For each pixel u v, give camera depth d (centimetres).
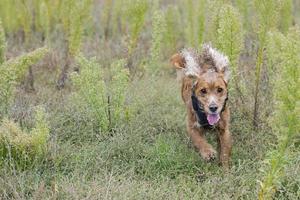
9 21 1084
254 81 818
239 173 646
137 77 953
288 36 552
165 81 957
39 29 1105
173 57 789
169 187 614
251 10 942
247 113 777
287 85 494
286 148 517
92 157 680
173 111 828
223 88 695
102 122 743
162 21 938
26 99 835
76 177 625
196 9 941
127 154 696
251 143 719
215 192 612
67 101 836
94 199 575
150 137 747
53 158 662
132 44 976
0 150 639
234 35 744
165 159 675
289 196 586
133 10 959
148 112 807
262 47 740
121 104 753
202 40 927
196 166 680
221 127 697
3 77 725
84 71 743
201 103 689
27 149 647
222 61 717
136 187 604
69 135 750
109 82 865
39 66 1006
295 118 493
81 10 911
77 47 923
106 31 1145
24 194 595
